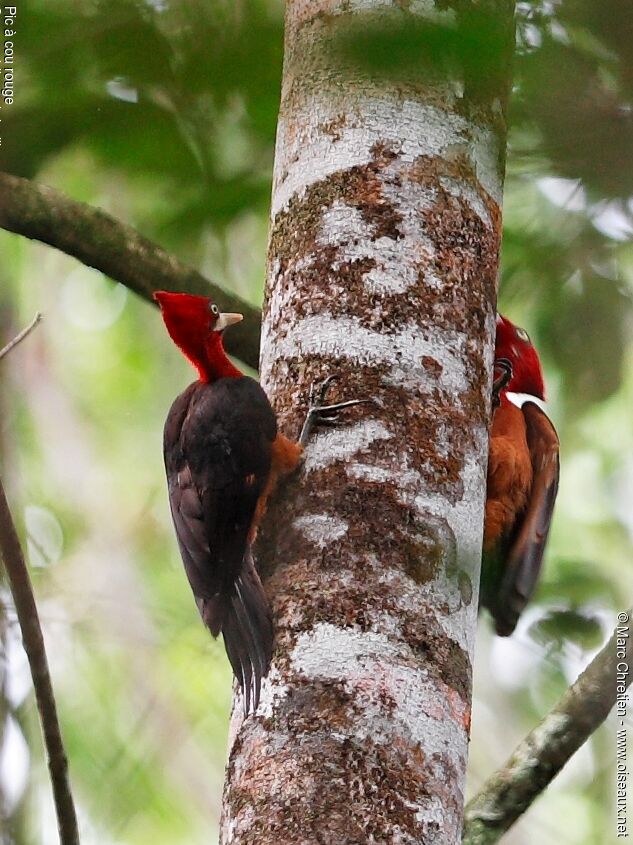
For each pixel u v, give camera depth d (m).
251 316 10.49
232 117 10.17
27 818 10.85
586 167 7.40
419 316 7.45
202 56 7.41
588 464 13.84
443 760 6.47
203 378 9.49
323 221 7.70
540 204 10.88
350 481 7.09
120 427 16.56
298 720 6.48
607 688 8.62
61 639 14.39
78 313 16.55
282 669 6.66
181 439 8.90
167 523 16.19
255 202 10.99
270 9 8.70
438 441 7.22
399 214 7.62
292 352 7.56
